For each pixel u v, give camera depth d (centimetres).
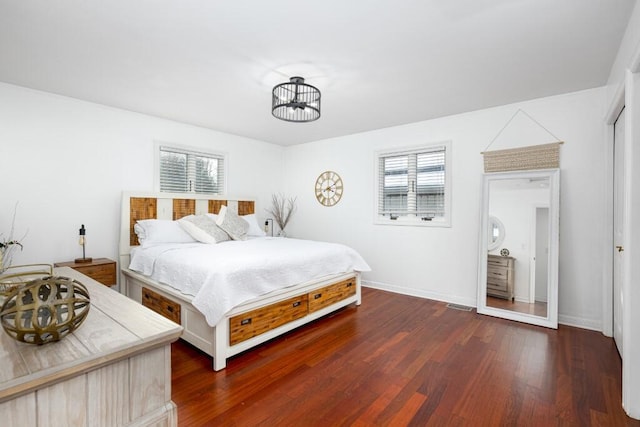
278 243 379
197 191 460
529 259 333
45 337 82
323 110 375
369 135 477
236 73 275
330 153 525
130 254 370
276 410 184
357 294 384
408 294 434
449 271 401
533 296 329
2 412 67
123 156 379
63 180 335
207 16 193
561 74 277
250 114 394
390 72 272
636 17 179
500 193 354
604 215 301
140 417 88
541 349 264
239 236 407
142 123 395
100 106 359
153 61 254
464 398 196
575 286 319
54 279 88
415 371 228
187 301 253
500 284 347
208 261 260
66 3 181
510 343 276
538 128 337
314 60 250
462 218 390
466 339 285
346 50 235
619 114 266
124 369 85
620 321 256
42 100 320
